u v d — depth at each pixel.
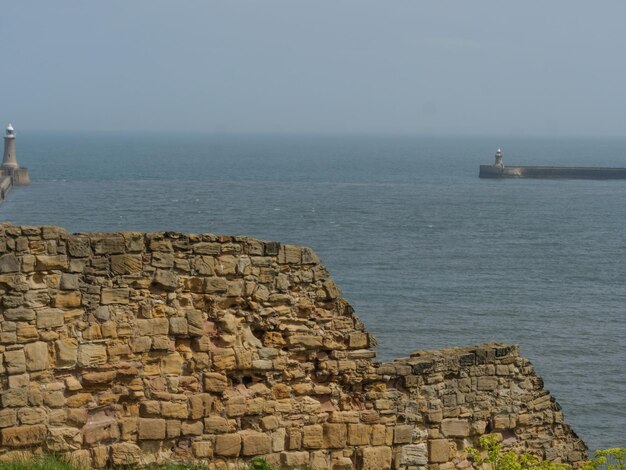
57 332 23.61
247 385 25.52
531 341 103.31
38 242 23.47
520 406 28.16
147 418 24.34
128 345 24.22
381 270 153.38
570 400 79.50
